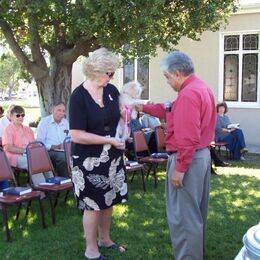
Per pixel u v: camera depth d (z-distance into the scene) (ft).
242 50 39.42
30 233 15.37
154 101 43.62
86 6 21.16
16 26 27.02
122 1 21.61
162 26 25.46
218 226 15.99
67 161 18.97
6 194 15.57
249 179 24.49
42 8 21.99
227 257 13.20
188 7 24.72
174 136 11.12
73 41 26.91
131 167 21.06
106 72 11.82
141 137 24.03
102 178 12.23
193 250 11.28
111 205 12.55
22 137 20.44
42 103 29.55
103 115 12.07
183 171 10.80
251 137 39.60
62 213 17.62
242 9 38.11
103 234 13.69
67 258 13.20
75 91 12.03
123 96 12.60
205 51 40.68
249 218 17.11
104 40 23.77
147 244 14.23
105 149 12.16
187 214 11.19
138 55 24.03
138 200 19.66
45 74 28.81
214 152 29.43
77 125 11.87
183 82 11.10
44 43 28.99
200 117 10.77
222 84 40.57
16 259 13.24
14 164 19.93
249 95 39.70
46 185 16.99
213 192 21.27
